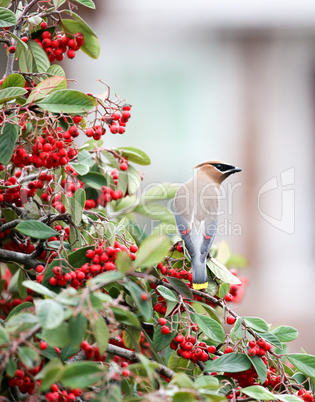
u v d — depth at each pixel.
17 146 5.32
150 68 8.44
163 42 8.44
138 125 8.49
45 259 5.35
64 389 5.23
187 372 5.33
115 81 8.34
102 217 5.32
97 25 8.23
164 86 8.50
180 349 5.30
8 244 5.40
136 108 8.45
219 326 5.31
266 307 8.27
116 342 5.36
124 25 8.32
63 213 5.36
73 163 5.35
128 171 5.40
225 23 8.48
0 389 5.25
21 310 5.25
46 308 5.12
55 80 5.28
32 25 5.38
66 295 5.14
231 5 8.45
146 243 5.17
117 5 8.29
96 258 5.27
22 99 5.32
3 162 5.26
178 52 8.49
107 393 5.15
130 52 8.37
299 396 5.29
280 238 8.33
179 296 5.32
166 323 5.32
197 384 5.21
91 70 8.21
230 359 5.29
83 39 5.39
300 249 8.44
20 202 5.34
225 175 5.52
